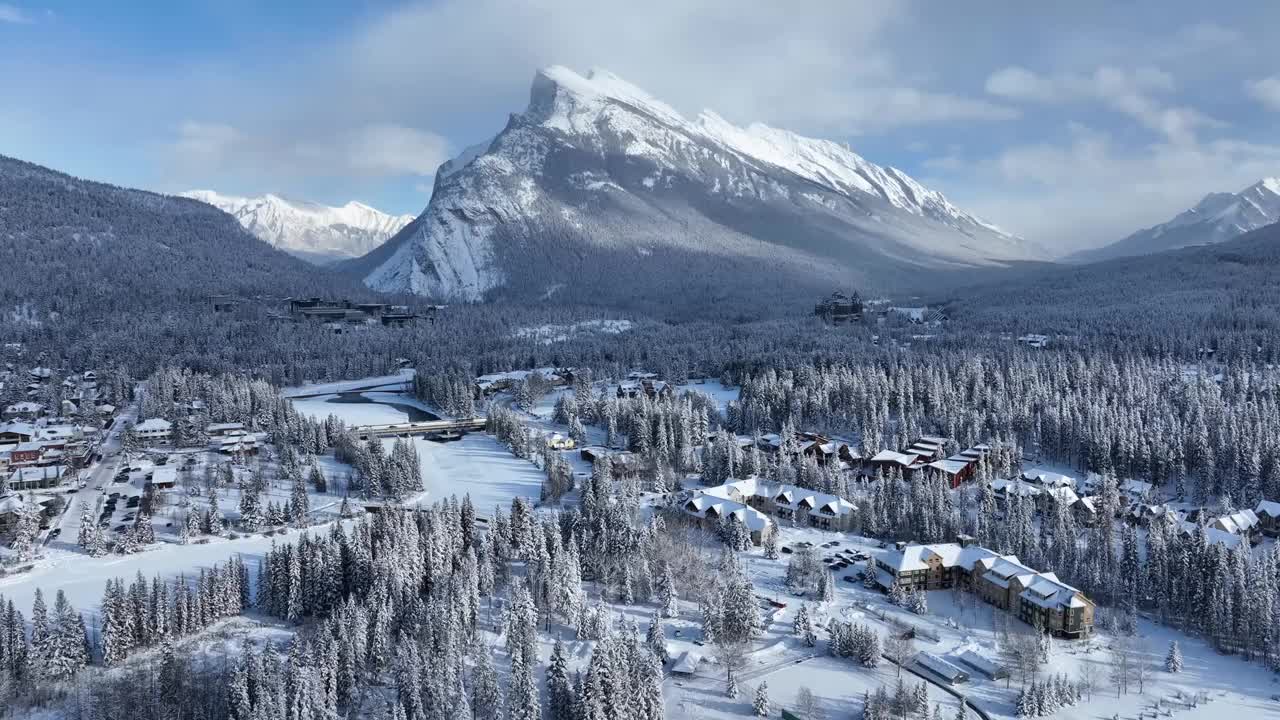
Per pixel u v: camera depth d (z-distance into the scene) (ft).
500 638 606.55
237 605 633.61
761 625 630.33
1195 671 588.50
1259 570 617.62
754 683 563.89
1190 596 651.66
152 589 598.75
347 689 531.50
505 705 515.09
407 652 537.24
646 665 515.09
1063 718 525.34
